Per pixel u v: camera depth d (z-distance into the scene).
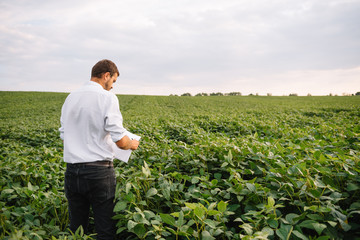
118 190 2.31
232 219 2.46
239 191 2.38
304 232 2.14
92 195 2.21
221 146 3.61
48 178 3.67
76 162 2.14
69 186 2.25
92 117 2.15
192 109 28.16
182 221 1.85
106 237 2.26
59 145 7.15
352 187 2.23
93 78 2.36
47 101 41.44
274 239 1.95
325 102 38.12
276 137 6.42
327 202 2.02
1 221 2.32
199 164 3.32
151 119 13.16
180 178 2.83
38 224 2.47
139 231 2.00
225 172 3.25
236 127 8.72
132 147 2.33
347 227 1.77
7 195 2.99
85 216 2.44
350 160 2.65
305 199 2.31
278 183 2.55
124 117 16.69
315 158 2.87
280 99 51.81
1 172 3.65
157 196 2.62
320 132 5.76
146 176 2.43
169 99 50.16
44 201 2.89
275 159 3.03
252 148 3.29
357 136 4.55
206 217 2.01
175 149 4.08
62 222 2.74
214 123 9.83
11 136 9.16
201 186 2.69
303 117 12.16
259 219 1.97
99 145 2.19
